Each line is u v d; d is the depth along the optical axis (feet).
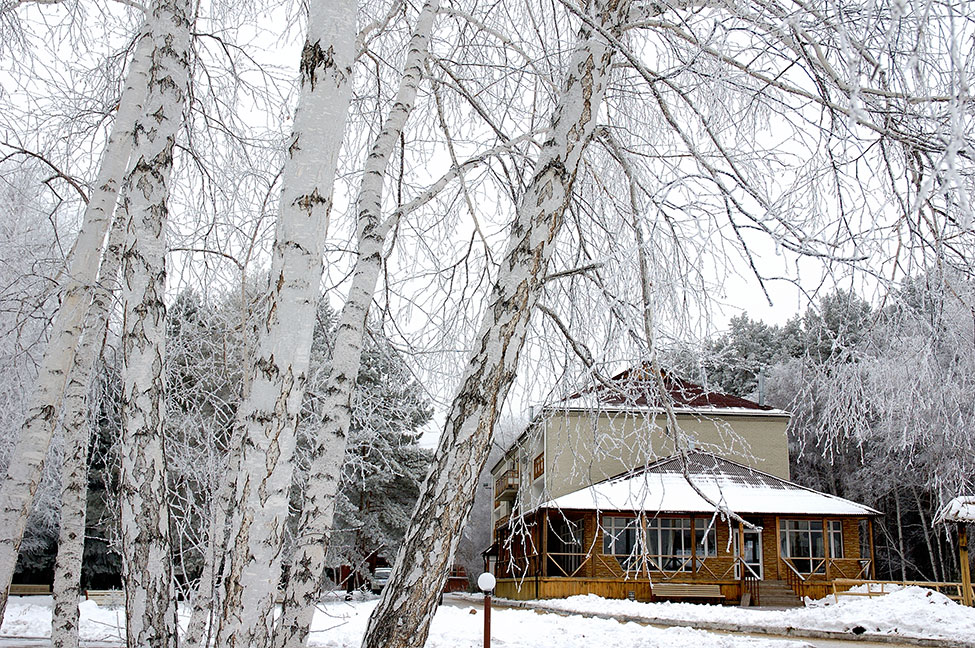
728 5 11.12
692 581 77.51
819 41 11.65
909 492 88.89
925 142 11.60
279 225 9.27
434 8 15.17
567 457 58.44
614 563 79.41
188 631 13.83
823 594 77.77
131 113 14.74
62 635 14.42
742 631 54.03
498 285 11.50
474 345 11.34
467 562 138.00
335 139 9.46
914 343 13.07
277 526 8.73
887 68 12.07
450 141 17.87
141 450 9.98
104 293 14.25
